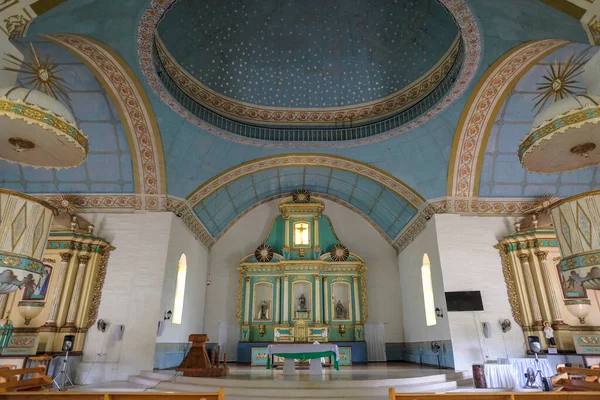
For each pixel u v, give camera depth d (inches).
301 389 334.3
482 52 369.7
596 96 223.0
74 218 484.4
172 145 488.4
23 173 502.9
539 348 422.9
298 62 543.5
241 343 621.3
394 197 587.2
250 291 665.6
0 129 235.8
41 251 212.5
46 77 259.1
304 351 430.3
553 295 463.8
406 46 502.6
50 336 429.7
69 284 457.7
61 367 414.6
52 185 511.5
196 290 614.5
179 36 459.2
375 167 546.0
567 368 279.9
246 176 594.6
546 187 515.5
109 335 451.5
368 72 542.9
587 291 466.3
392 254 710.5
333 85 556.7
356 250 713.0
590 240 217.6
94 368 435.2
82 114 455.5
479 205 521.0
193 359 403.2
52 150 258.7
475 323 471.2
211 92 525.0
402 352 656.4
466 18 334.6
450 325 470.6
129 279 478.3
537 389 371.6
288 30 521.0
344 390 334.3
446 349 481.1
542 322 458.6
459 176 509.7
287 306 645.3
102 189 514.9
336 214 734.5
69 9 267.7
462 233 508.7
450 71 447.5
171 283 500.7
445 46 459.2
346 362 602.9
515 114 458.0
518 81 416.5
